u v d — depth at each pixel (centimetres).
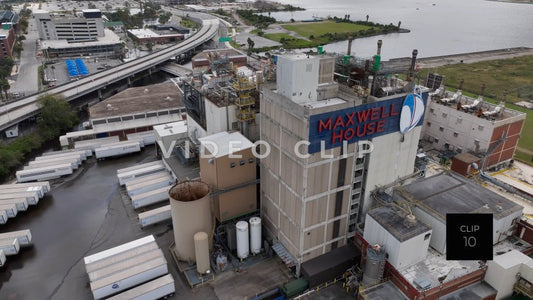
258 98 6788
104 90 15600
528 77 17175
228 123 6975
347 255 5666
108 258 5694
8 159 9100
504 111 8494
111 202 7675
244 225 5788
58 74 17362
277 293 5425
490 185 7519
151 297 5203
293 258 5603
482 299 4881
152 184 7744
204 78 7925
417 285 4669
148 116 10938
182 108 11306
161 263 5578
